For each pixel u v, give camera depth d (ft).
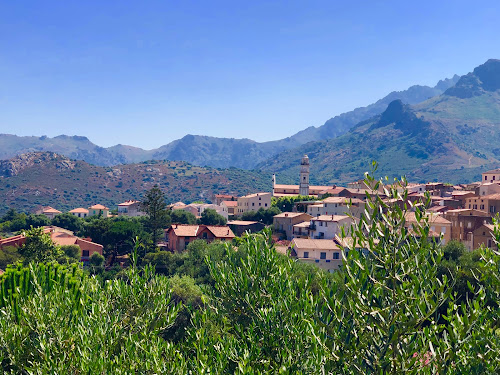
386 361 54.60
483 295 56.85
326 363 59.62
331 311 61.16
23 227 614.75
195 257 308.81
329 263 339.36
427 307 55.31
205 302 89.40
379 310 53.72
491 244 325.83
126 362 76.84
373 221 55.77
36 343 86.02
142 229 451.53
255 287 82.17
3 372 85.35
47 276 121.29
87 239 440.04
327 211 504.43
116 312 94.27
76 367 79.25
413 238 55.57
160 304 96.27
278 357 70.18
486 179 636.07
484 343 54.39
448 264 190.60
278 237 470.39
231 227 540.11
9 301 113.80
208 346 74.33
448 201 472.85
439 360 54.49
